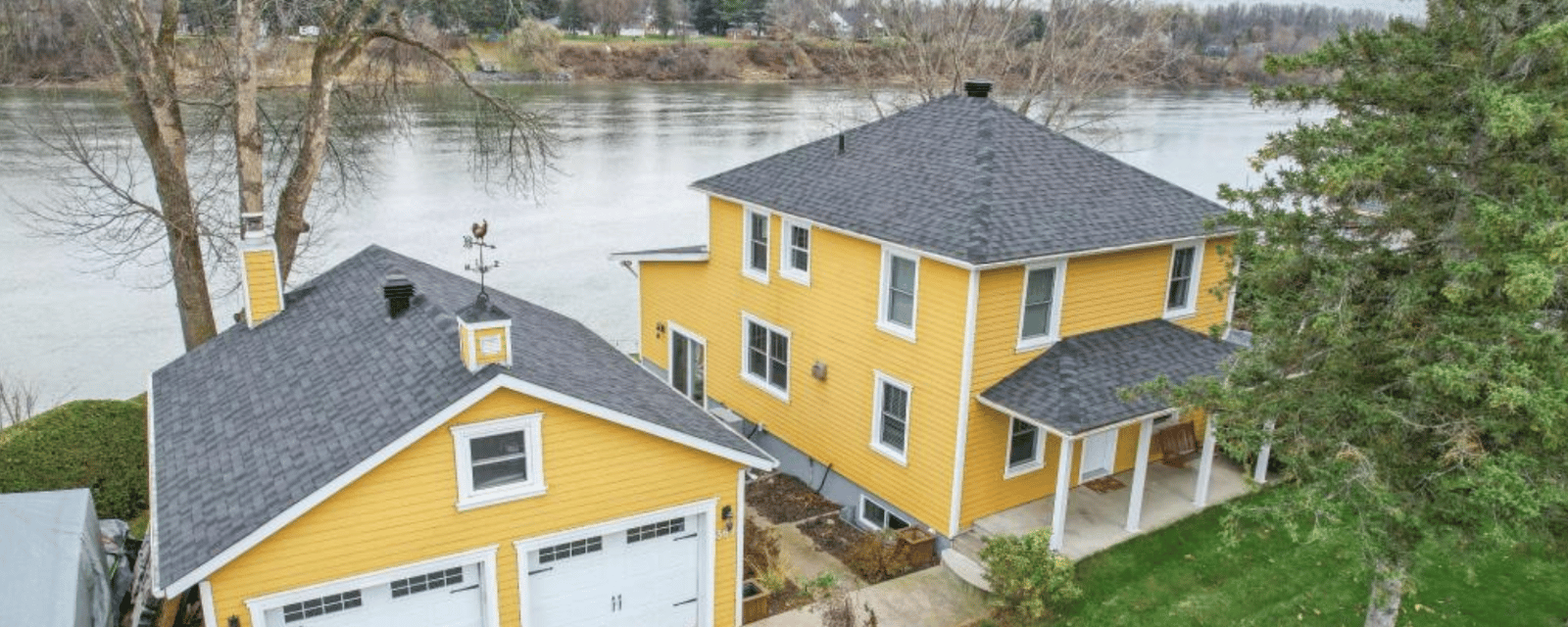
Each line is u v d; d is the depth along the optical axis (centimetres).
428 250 3819
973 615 1421
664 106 7656
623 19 9456
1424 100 1044
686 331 2169
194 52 2550
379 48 2677
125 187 4050
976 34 3850
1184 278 1773
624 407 1238
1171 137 6456
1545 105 894
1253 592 1420
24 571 1188
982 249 1422
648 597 1350
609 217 4516
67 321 3086
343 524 1095
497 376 1111
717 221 2003
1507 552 1484
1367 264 1072
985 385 1519
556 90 8362
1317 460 1089
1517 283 856
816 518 1769
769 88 8875
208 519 1067
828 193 1758
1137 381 1536
